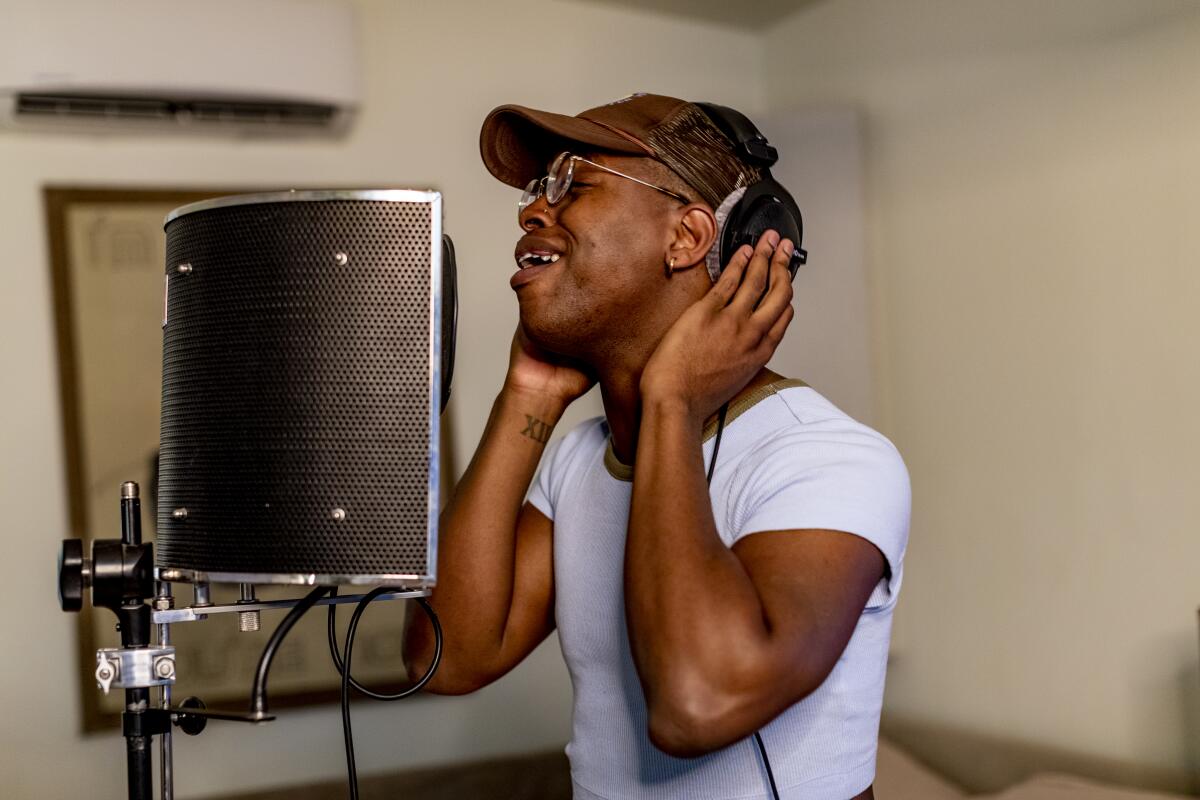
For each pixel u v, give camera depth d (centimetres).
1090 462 237
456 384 294
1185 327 216
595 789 110
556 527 119
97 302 269
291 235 87
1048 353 247
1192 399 215
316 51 241
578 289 105
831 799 100
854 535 93
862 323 299
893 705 290
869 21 300
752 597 88
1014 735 255
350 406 87
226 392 89
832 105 314
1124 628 229
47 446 266
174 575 92
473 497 119
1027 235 253
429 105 297
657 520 92
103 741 265
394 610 286
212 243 91
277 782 276
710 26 335
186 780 270
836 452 98
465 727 293
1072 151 241
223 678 271
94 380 268
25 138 265
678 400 97
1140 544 226
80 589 93
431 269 87
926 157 282
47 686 262
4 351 263
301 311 87
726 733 85
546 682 302
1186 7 215
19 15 221
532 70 309
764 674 85
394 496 86
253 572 87
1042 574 249
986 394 265
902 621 290
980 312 266
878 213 299
